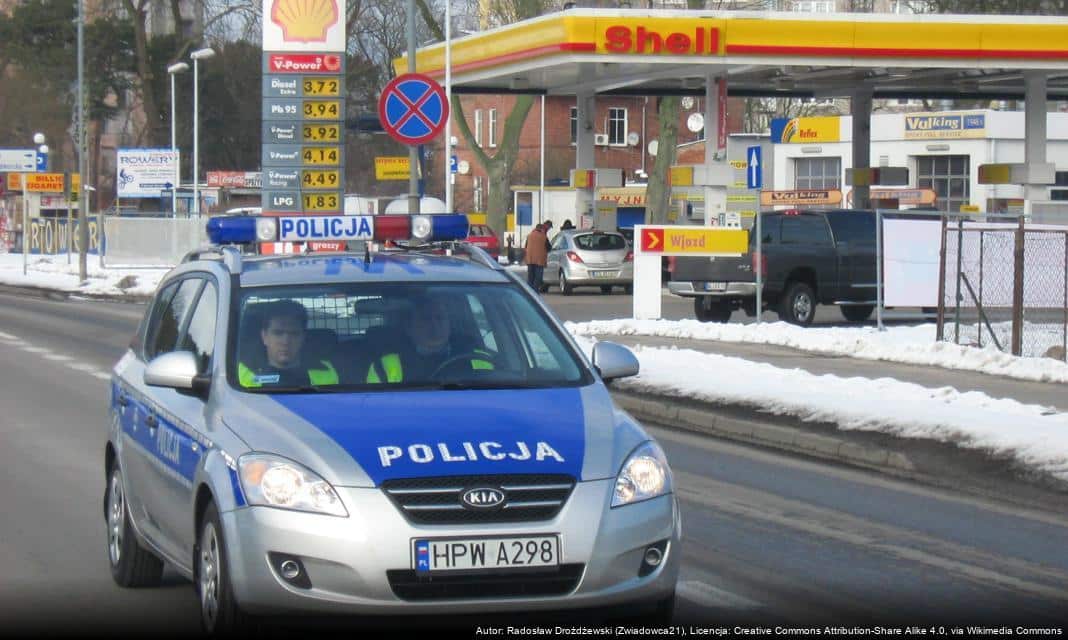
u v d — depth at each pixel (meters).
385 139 124.69
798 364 28.11
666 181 71.81
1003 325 33.38
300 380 9.68
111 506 12.05
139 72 100.75
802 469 18.08
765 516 14.88
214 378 9.70
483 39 49.31
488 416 8.88
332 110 49.97
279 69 49.59
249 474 8.45
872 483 17.05
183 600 11.09
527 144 120.38
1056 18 45.28
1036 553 13.12
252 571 8.26
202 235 74.44
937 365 27.70
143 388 11.15
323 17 49.66
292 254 11.66
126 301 57.59
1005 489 16.41
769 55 43.72
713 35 43.19
